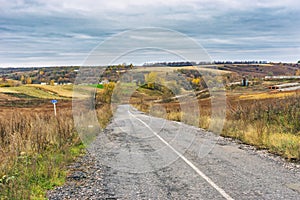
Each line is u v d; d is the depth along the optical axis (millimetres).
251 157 8594
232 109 17688
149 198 5332
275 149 9586
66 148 9359
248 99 25750
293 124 12570
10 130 10234
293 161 8000
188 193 5504
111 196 5527
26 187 5629
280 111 14422
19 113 14203
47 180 6418
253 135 11570
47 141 9703
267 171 6945
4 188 5367
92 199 5379
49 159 7723
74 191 5867
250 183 6004
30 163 6977
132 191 5785
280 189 5594
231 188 5707
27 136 9875
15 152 7332
